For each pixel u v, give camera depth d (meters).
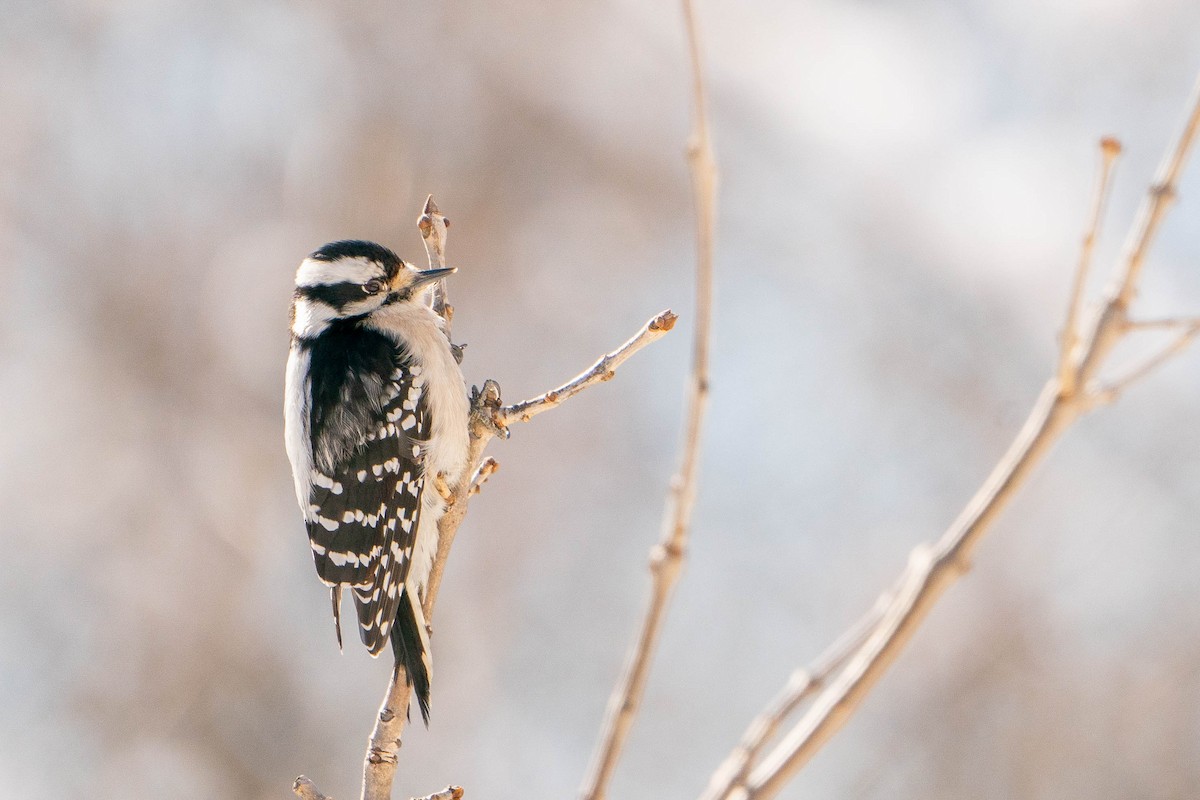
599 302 16.80
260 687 15.29
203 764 14.98
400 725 5.38
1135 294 5.06
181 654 15.41
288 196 16.88
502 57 16.56
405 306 7.57
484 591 15.55
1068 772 11.95
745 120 14.84
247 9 17.42
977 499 4.86
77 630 15.70
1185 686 11.86
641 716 14.29
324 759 14.98
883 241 13.95
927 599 4.71
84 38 17.39
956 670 12.52
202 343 16.47
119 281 16.67
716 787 4.70
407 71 16.86
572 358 16.67
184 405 16.33
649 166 16.34
